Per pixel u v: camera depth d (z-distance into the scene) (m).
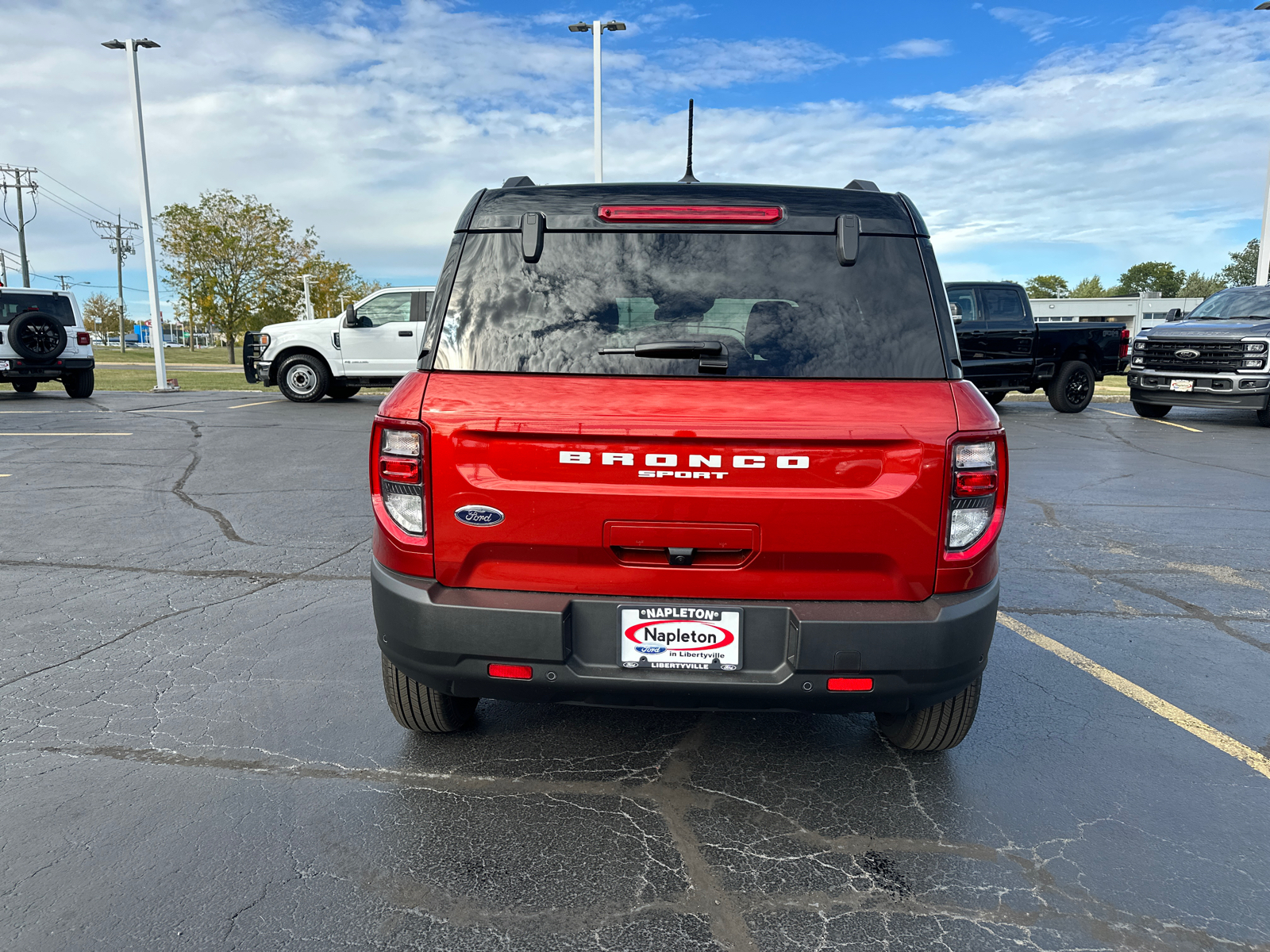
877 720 3.41
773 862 2.55
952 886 2.45
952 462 2.45
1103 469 9.86
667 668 2.55
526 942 2.20
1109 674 4.02
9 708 3.52
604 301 2.55
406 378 2.72
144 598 4.96
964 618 2.49
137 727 3.37
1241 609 4.99
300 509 7.35
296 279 41.75
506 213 2.65
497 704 3.68
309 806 2.82
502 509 2.52
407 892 2.39
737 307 2.54
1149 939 2.23
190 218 39.66
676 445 2.44
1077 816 2.82
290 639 4.32
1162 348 14.30
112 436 11.53
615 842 2.65
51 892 2.36
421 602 2.55
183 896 2.35
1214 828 2.76
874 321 2.53
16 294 16.11
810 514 2.46
